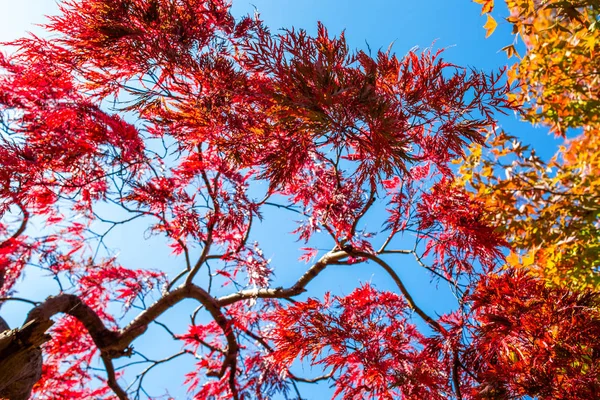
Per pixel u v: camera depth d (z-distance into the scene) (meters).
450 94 3.10
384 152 2.90
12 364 3.24
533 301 3.51
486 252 4.23
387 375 3.88
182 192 4.31
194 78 3.61
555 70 5.09
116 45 3.47
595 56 4.94
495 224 4.41
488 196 4.70
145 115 3.84
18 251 4.32
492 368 3.31
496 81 3.12
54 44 3.49
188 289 4.76
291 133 2.98
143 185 4.07
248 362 4.84
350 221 4.53
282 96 2.77
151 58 3.51
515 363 3.25
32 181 3.56
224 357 5.30
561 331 3.31
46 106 3.43
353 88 2.68
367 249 4.61
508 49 3.80
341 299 4.41
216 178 4.34
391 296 4.55
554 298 3.49
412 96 3.13
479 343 3.47
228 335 4.75
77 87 3.77
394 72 3.19
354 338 3.97
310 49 2.77
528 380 3.18
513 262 4.50
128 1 3.39
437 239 4.39
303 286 4.77
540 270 4.68
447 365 3.74
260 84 2.95
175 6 3.58
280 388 4.56
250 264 4.68
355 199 4.40
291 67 2.72
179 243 4.79
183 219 4.36
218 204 4.36
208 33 3.63
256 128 3.41
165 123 3.63
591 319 3.31
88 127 3.51
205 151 4.29
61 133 3.43
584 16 3.83
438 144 3.56
